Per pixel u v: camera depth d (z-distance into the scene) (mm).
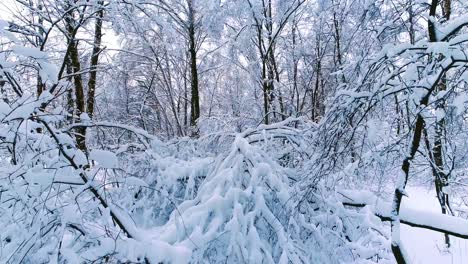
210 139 6957
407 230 11367
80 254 3684
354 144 4379
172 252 3803
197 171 5719
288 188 4973
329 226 4887
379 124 4051
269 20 10047
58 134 3809
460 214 6348
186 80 14250
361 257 4414
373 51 4562
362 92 4043
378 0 4277
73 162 3799
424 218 4371
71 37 6098
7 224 3816
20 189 3641
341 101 4250
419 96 3861
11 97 5043
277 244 4449
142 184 3934
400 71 4055
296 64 11320
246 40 9812
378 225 4684
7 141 3730
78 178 3820
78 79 7875
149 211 5387
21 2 5820
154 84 14547
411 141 4020
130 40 7281
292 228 4734
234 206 4406
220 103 15172
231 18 10461
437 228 4309
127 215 4227
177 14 10367
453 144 4895
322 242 4586
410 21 4387
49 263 3498
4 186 3635
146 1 8062
